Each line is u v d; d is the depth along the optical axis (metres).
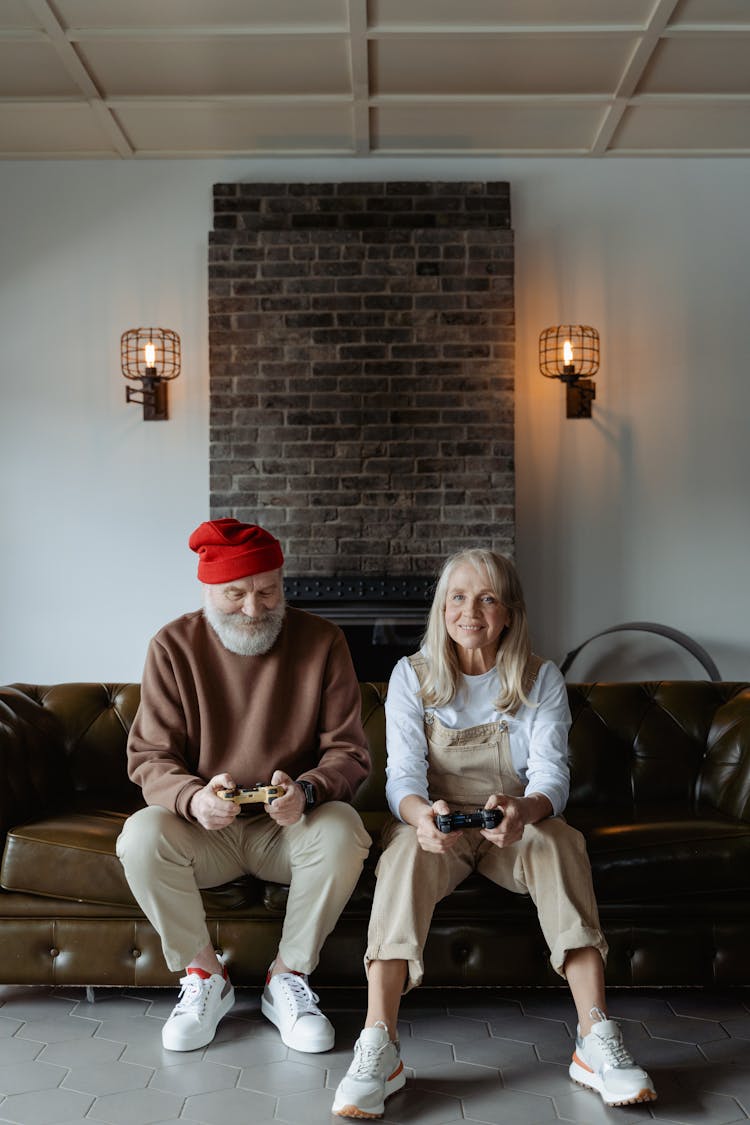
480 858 2.27
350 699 2.42
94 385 4.80
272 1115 1.89
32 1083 2.01
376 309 4.67
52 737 2.74
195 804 2.13
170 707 2.34
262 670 2.37
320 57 3.86
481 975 2.29
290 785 2.14
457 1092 1.97
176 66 3.92
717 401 4.82
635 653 4.83
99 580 4.81
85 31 3.65
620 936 2.31
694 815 2.53
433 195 4.71
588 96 4.16
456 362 4.66
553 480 4.82
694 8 3.55
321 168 4.78
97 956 2.33
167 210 4.80
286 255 4.67
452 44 3.76
